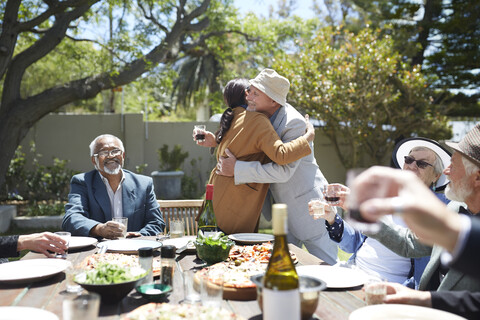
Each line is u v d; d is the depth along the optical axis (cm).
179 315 119
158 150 1131
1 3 745
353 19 1349
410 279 234
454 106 1224
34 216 830
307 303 122
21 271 179
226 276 161
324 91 1012
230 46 1304
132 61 888
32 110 788
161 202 357
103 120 1148
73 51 997
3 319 125
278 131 320
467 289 154
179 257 221
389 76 1085
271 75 313
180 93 2572
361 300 153
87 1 727
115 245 225
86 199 304
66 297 110
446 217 82
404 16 1321
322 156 1196
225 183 316
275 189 331
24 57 778
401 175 83
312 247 329
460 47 1284
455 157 166
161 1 941
